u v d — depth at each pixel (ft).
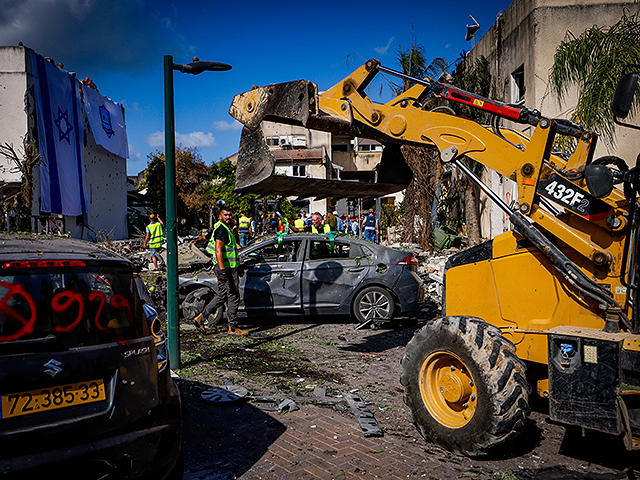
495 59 55.21
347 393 16.94
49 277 8.54
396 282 27.53
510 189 45.65
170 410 9.62
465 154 13.76
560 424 14.44
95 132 81.05
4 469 7.39
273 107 16.22
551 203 13.51
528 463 11.84
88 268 9.04
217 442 13.10
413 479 11.07
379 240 81.41
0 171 61.00
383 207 97.35
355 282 27.73
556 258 11.88
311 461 11.97
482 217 60.44
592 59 29.84
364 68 15.76
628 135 36.83
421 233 66.95
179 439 9.71
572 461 11.94
